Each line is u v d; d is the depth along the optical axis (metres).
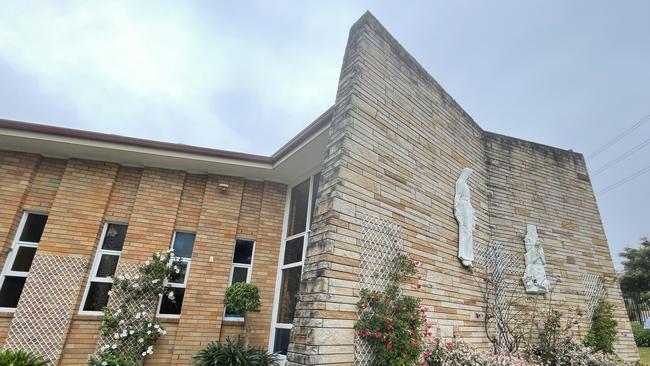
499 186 7.74
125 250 6.73
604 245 8.57
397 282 4.30
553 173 8.65
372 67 4.98
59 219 6.55
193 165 7.42
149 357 6.34
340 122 4.48
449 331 5.11
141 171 7.47
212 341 6.32
